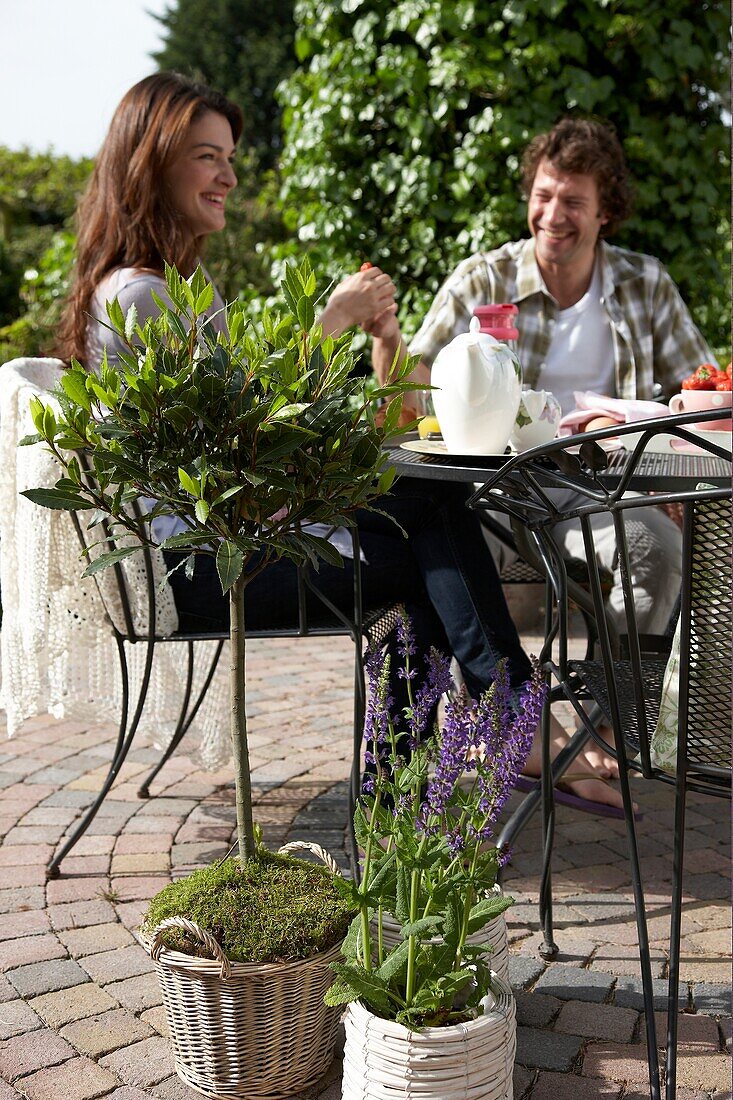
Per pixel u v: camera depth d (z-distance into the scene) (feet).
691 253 14.92
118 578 7.30
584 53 14.03
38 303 22.86
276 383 4.91
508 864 7.84
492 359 6.64
